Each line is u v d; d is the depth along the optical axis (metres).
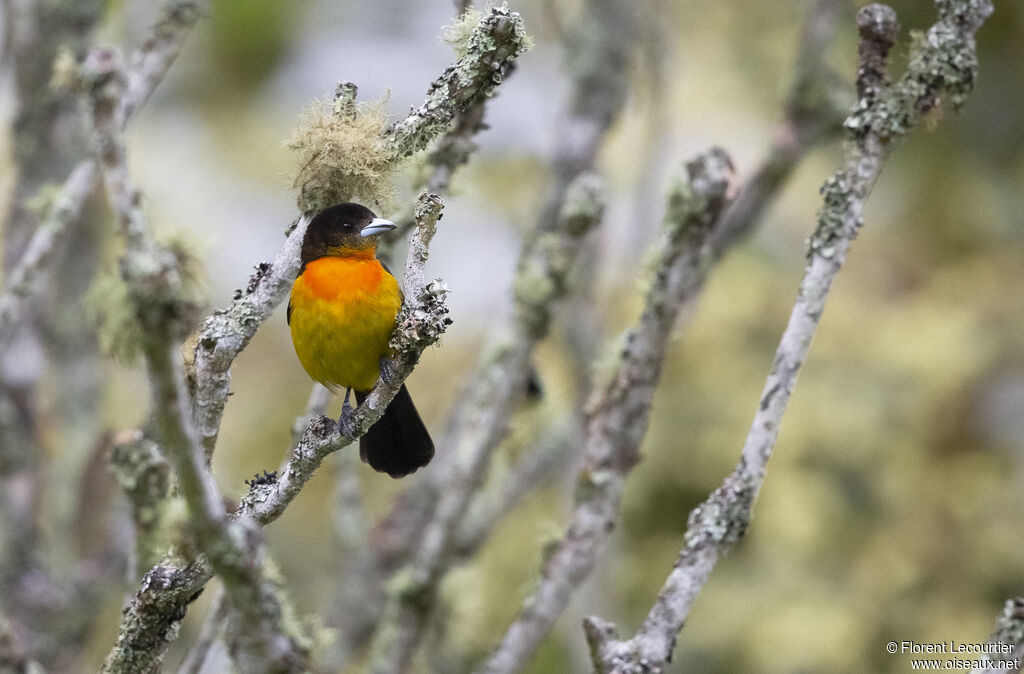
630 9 10.98
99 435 10.58
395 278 8.25
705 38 17.67
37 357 10.26
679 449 16.19
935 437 16.50
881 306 17.22
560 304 8.48
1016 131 17.75
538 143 16.66
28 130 10.27
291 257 6.24
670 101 11.19
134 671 5.63
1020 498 15.99
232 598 4.98
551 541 7.96
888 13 6.24
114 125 4.39
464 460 9.47
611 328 11.18
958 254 17.66
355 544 10.42
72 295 10.48
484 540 9.77
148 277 4.12
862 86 6.23
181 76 18.22
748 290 16.62
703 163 7.37
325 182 6.38
